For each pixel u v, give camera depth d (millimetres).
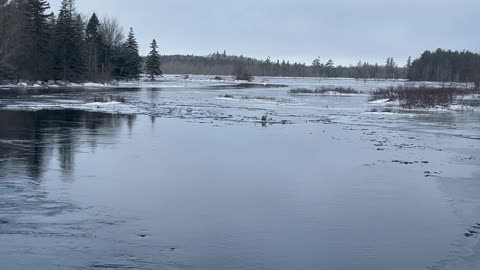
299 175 17281
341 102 58375
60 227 11453
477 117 41531
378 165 19406
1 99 48219
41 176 16266
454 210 13406
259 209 13172
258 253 10180
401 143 25953
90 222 11852
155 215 12492
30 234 10945
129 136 25781
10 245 10297
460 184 16344
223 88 92625
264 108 47406
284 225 11938
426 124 35719
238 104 51844
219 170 17797
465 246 10773
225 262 9703
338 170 18281
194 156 20406
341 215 12773
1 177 15992
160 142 23938
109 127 29438
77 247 10273
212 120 35031
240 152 21641
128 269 9250
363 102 58469
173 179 16281
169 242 10688
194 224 11875
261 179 16547
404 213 13062
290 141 25484
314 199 14258
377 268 9555
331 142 25562
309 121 36375
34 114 35625
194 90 82000
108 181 15812
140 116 36406
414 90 55688
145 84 101312
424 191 15352
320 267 9555
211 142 24375
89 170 17312
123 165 18266
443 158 21391
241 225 11867
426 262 9867
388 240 11062
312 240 10977
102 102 46750
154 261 9664
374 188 15625
